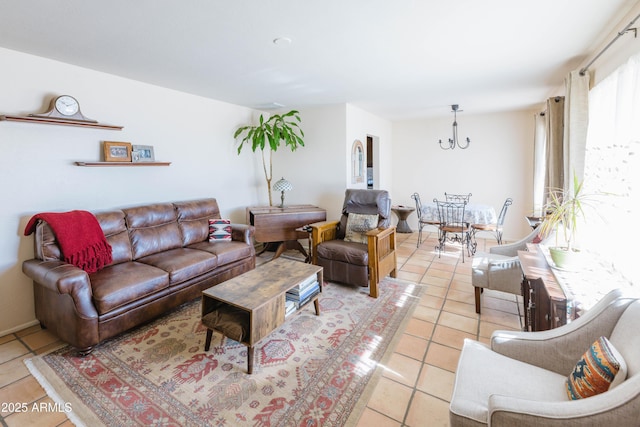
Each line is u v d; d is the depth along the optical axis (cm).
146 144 335
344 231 382
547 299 175
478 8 184
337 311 277
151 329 250
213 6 177
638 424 84
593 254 218
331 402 170
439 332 240
